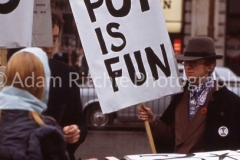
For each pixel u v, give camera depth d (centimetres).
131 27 778
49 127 490
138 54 779
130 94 777
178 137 770
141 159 585
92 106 2203
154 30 781
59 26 786
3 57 807
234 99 753
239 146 748
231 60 4000
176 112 786
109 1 773
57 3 3862
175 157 594
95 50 770
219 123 748
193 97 777
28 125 495
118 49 775
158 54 781
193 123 762
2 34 794
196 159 584
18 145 488
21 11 793
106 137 2022
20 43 794
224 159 583
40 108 506
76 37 3869
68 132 608
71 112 683
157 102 2092
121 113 2162
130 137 2034
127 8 777
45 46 811
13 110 498
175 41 3916
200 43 775
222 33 3975
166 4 3894
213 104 752
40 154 484
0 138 493
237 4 3969
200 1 3869
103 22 772
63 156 494
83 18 768
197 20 3894
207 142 748
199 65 774
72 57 3784
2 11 793
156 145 814
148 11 780
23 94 502
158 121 803
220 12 3972
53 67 667
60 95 667
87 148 1798
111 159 597
